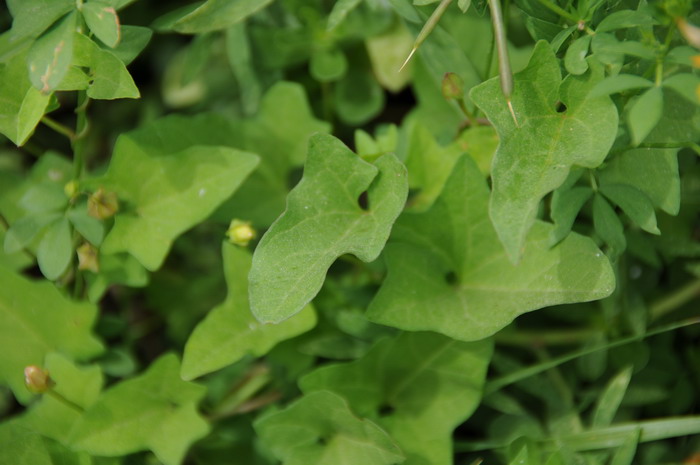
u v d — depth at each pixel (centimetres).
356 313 41
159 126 42
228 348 40
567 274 39
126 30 39
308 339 42
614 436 40
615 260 39
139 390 41
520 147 37
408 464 40
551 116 37
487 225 40
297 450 40
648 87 38
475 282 40
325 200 39
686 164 41
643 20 37
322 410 40
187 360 40
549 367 41
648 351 42
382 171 39
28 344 42
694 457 41
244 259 41
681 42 39
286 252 38
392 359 41
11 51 40
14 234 41
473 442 42
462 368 40
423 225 40
